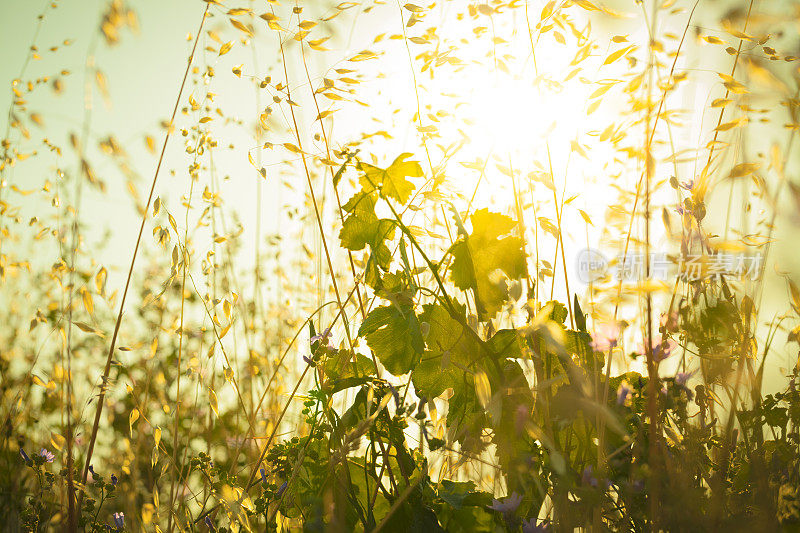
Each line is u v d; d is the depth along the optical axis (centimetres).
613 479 96
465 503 92
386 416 92
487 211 99
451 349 96
